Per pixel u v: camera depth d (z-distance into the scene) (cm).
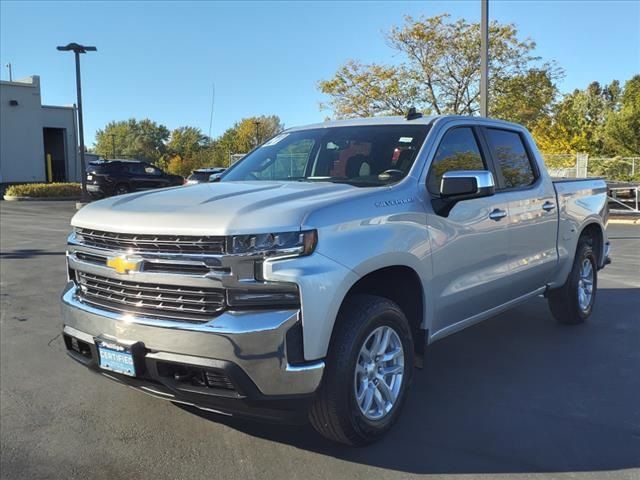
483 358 529
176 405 428
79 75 2445
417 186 399
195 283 312
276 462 348
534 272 530
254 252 304
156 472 338
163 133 13225
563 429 389
